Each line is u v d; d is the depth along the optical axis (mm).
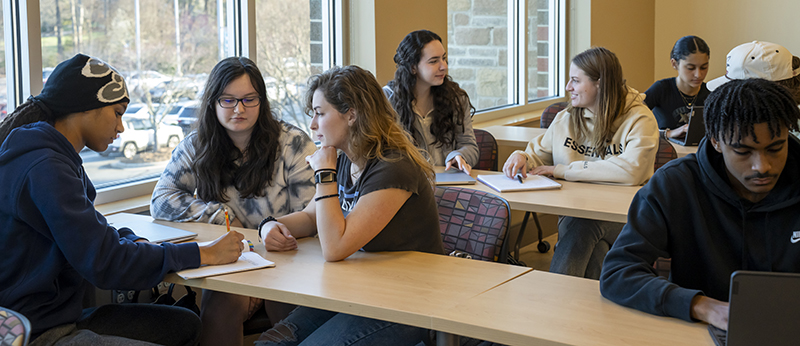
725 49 5918
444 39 3807
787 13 5613
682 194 1337
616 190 2395
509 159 2686
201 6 2777
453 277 1491
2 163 1454
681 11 6059
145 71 2574
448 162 2822
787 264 1246
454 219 2031
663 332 1156
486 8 4340
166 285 2434
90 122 1588
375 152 1693
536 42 4953
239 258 1660
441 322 1245
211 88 2062
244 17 2910
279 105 3168
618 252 1331
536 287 1414
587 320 1220
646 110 2551
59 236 1434
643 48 5984
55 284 1523
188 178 2174
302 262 1633
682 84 3795
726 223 1302
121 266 1495
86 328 1656
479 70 4336
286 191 2203
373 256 1666
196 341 1804
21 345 1153
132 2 2490
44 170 1432
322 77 1719
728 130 1166
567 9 5172
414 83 2945
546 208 2176
